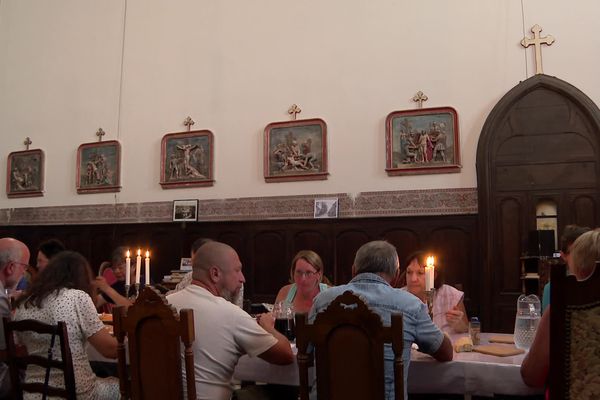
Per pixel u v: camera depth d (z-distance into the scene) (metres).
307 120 9.47
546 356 2.53
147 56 10.91
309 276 4.58
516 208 8.16
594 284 2.09
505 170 8.25
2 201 11.97
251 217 9.71
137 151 10.77
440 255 8.52
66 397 3.12
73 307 3.37
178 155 10.34
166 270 10.19
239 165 9.94
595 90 8.00
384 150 9.02
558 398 2.14
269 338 2.88
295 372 3.17
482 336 4.00
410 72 9.02
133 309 2.71
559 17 8.29
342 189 9.20
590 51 8.08
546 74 8.22
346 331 2.42
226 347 2.82
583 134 7.95
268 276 9.50
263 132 9.81
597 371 2.07
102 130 11.11
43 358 3.15
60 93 11.63
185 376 2.72
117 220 10.75
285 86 9.78
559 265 2.16
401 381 2.32
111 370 4.79
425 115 8.82
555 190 8.01
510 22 8.55
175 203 10.26
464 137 8.60
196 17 10.59
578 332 2.11
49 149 11.60
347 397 2.41
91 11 11.55
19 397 3.26
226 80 10.22
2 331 3.75
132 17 11.14
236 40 10.24
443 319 4.46
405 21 9.15
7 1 12.43
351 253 9.04
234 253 3.05
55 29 11.88
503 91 8.47
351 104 9.31
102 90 11.23
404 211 8.79
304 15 9.81
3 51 12.34
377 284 2.87
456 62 8.78
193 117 10.38
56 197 11.41
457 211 8.51
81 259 3.61
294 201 9.46
